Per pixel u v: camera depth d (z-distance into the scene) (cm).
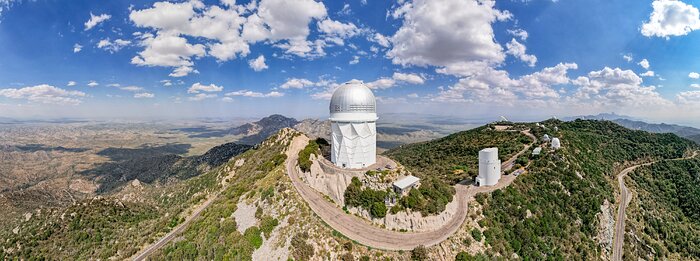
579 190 12369
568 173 13062
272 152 15800
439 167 15788
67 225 14612
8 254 13188
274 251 8238
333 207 9606
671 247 12100
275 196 10125
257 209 9844
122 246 11988
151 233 12281
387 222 8906
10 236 14350
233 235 9275
